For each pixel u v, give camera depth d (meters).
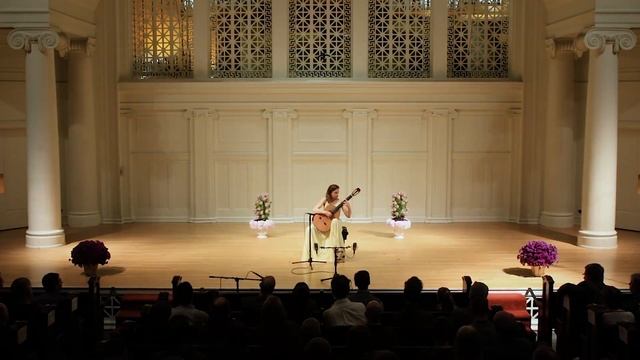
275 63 13.66
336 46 13.78
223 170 13.88
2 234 12.55
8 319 5.46
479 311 5.48
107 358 5.22
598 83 10.95
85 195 13.27
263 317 5.18
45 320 5.78
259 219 12.19
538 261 8.92
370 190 13.84
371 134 13.76
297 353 4.96
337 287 6.11
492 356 4.69
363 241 11.74
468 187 13.91
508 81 13.48
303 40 13.77
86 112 13.13
